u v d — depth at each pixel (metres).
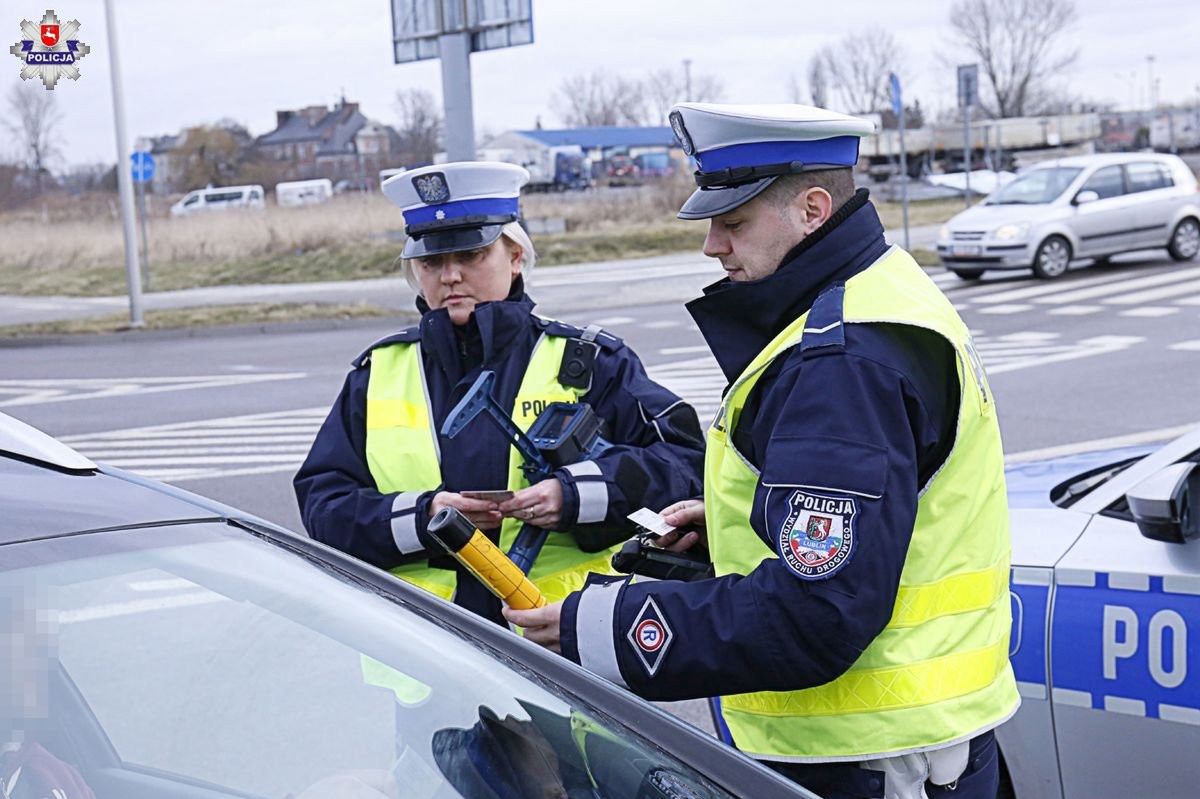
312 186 49.66
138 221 34.78
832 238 2.06
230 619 1.69
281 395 11.56
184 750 1.57
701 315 2.13
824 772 2.08
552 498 2.49
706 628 1.94
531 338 2.71
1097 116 52.84
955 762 2.04
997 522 2.07
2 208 46.06
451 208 2.64
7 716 1.51
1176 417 8.99
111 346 16.34
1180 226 18.33
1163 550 2.87
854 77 66.44
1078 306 15.05
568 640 2.03
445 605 1.86
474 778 1.61
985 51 62.56
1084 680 2.90
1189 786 2.78
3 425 1.94
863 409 1.89
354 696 1.66
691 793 1.60
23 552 1.65
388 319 17.91
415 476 2.62
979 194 40.59
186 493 1.95
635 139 67.00
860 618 1.86
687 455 2.69
